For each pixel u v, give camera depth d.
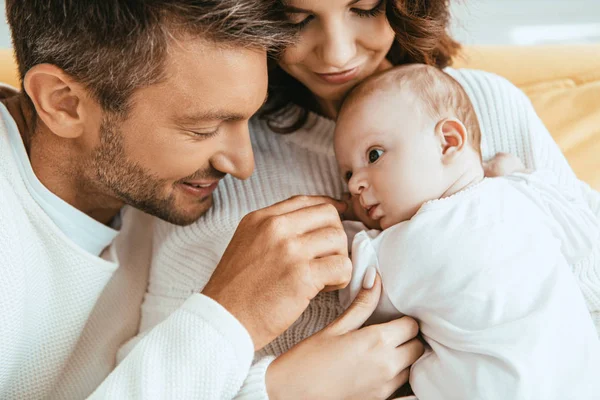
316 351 0.93
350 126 1.05
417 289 0.94
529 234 0.95
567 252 1.03
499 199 0.98
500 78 1.26
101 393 0.89
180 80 0.89
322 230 0.96
